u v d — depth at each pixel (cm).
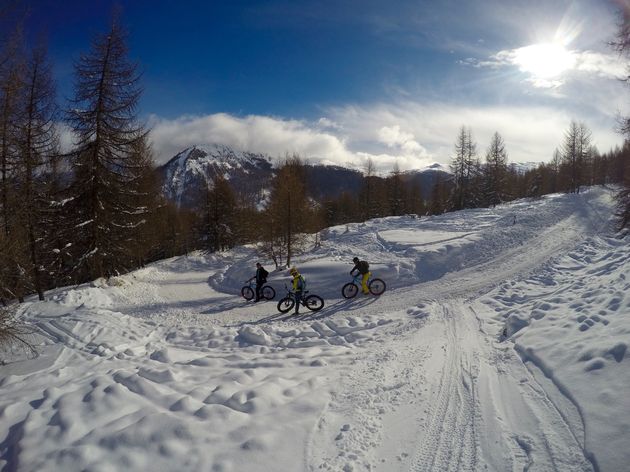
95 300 1599
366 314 1209
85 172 1939
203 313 1409
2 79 940
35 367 785
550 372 520
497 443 410
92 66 1905
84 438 423
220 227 3584
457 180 4931
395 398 548
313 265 1847
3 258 884
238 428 454
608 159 6228
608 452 344
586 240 1788
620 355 473
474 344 749
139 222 2148
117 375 588
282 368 703
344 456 418
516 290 1140
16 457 399
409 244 2088
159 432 427
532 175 6700
